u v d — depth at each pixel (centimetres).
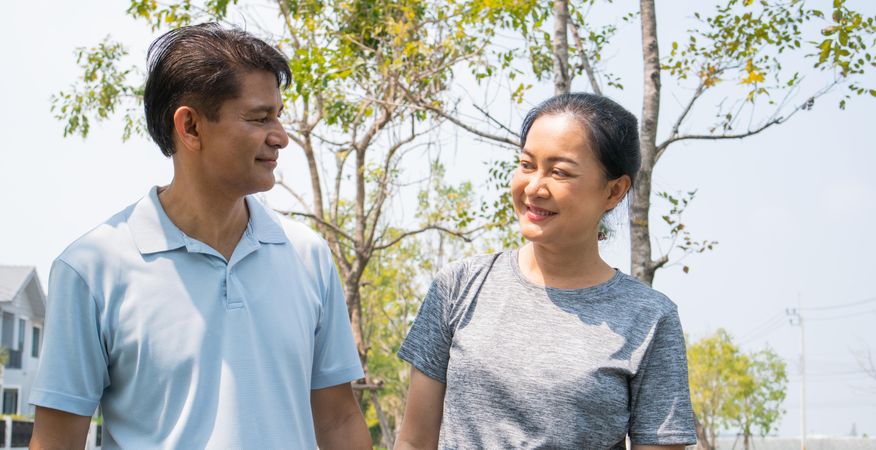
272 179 225
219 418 219
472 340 245
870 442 4672
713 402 3447
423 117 898
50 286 223
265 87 220
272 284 234
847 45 674
